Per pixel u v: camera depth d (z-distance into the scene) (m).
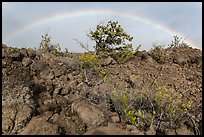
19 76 5.57
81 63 6.67
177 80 6.44
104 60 7.29
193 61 7.55
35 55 6.49
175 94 5.62
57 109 5.06
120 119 4.90
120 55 7.71
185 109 4.99
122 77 6.51
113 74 6.65
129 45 7.82
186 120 5.00
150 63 7.33
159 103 5.14
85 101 5.14
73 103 5.11
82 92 5.65
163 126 4.74
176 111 5.21
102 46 8.13
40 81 5.75
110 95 5.46
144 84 6.12
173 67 7.08
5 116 4.56
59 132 4.35
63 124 4.60
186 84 6.29
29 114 4.62
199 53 7.93
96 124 4.63
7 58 5.84
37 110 4.90
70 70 6.50
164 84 6.26
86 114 4.73
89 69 6.71
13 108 4.71
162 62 7.49
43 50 7.64
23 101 4.88
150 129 4.50
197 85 6.29
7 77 5.41
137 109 5.20
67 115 4.93
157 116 5.00
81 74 6.39
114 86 5.98
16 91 5.06
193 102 5.66
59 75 6.13
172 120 4.88
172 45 8.75
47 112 4.88
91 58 6.77
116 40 8.10
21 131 4.38
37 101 5.14
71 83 5.88
